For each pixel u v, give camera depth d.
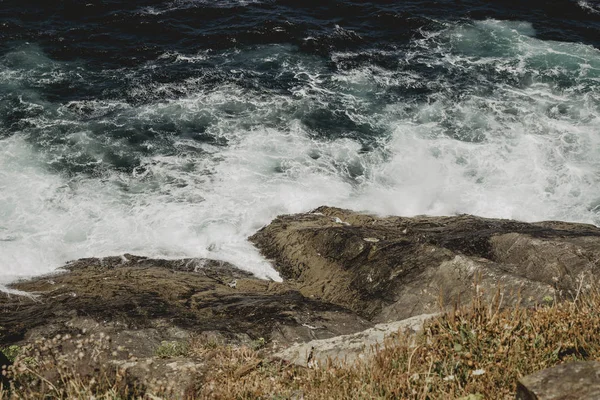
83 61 21.62
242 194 15.70
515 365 5.05
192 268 13.08
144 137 17.83
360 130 18.50
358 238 12.23
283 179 16.33
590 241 10.67
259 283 12.17
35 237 13.95
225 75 21.09
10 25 23.42
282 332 9.11
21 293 11.62
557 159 17.08
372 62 22.16
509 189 16.08
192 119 18.73
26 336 8.98
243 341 8.77
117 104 19.34
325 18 25.08
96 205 15.15
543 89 20.45
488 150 17.53
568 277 9.98
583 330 5.51
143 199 15.44
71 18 24.33
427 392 4.89
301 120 18.86
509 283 9.31
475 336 5.40
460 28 24.41
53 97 19.48
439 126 18.67
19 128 17.84
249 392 5.71
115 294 11.16
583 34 24.02
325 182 16.30
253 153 17.34
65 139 17.50
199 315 10.16
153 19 24.44
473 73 21.47
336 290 11.40
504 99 19.91
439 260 10.65
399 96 20.17
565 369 4.32
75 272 12.59
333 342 7.08
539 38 23.66
